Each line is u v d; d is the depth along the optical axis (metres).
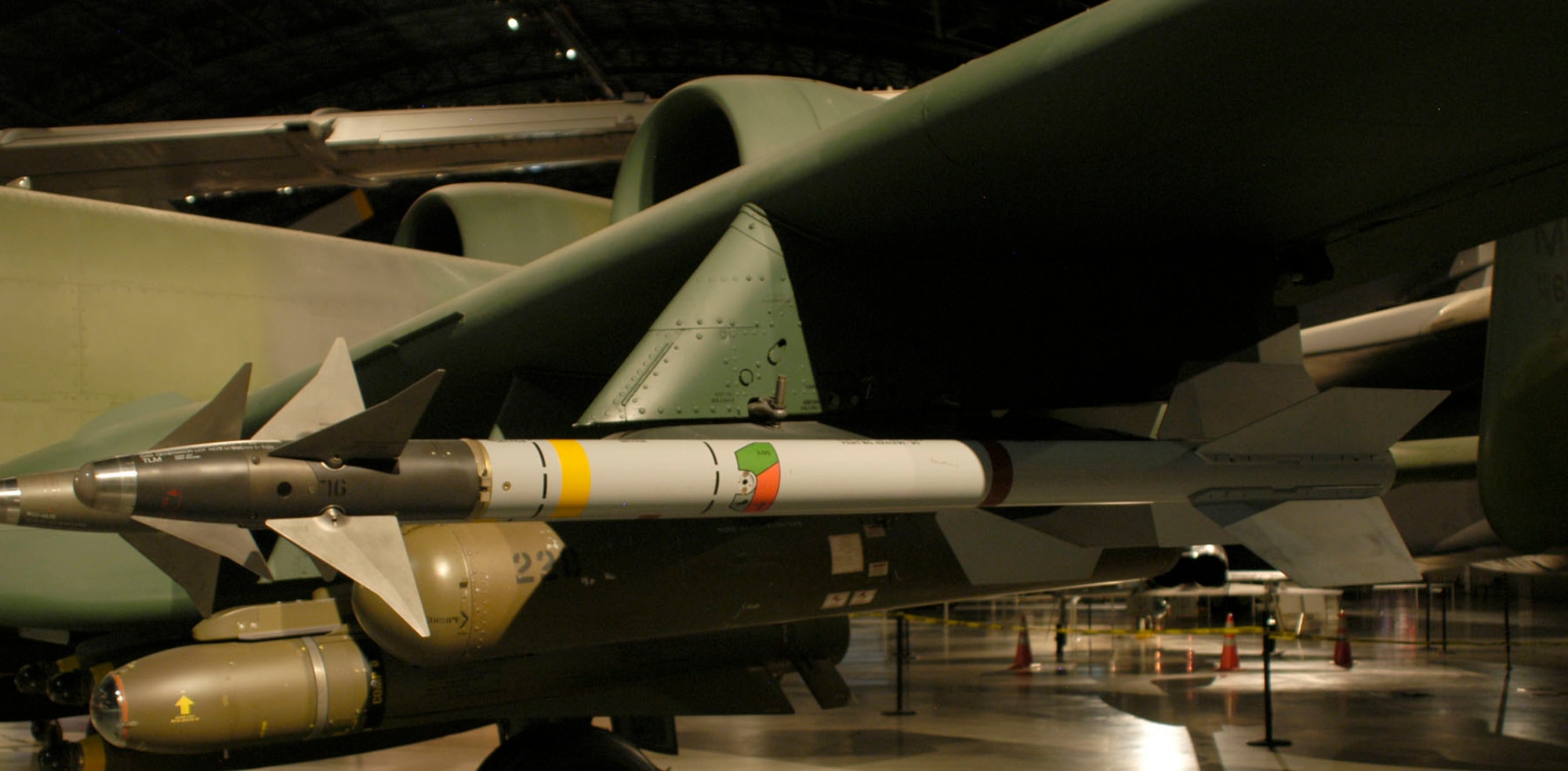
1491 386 6.78
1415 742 8.48
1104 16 3.44
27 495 3.53
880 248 5.02
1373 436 5.32
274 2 24.97
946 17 24.16
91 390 6.24
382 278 7.48
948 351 5.20
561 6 24.73
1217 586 11.52
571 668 5.34
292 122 14.84
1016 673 13.34
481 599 4.54
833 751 8.25
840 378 4.88
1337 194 4.60
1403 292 13.86
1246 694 11.29
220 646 4.70
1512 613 23.78
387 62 28.81
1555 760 7.80
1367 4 3.07
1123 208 4.70
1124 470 4.94
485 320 5.25
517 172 34.09
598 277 4.92
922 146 4.11
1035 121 3.85
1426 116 3.79
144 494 3.41
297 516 3.60
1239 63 3.42
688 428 4.47
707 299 4.62
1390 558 5.32
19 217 6.17
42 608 4.98
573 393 5.89
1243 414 5.27
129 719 4.35
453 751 8.55
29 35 24.03
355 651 4.86
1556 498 7.16
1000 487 4.71
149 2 23.36
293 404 3.77
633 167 6.24
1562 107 3.74
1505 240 6.71
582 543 4.79
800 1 25.42
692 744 8.54
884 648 17.06
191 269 6.70
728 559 5.06
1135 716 9.84
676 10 26.34
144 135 14.25
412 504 3.74
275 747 5.25
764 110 5.82
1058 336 5.43
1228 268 5.48
